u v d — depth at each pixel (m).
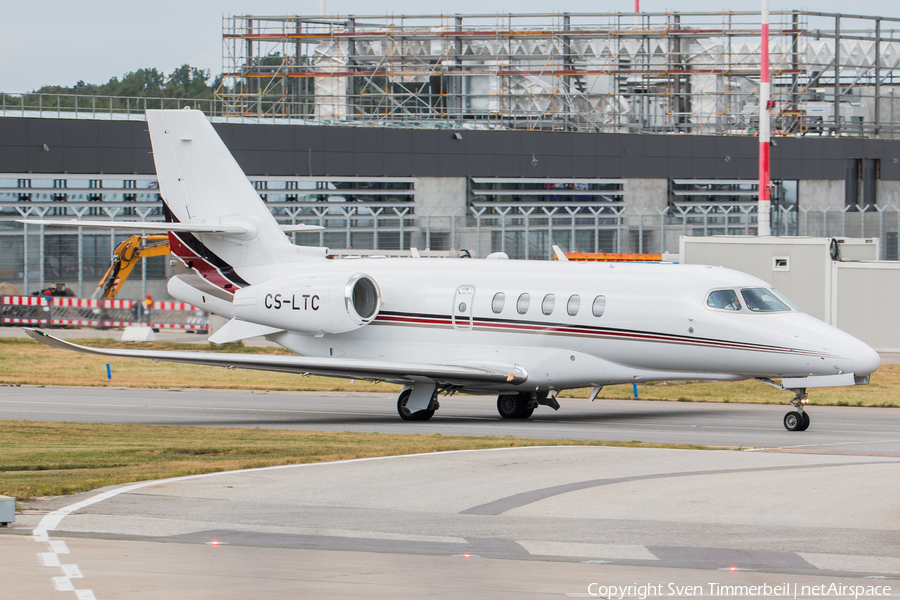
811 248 146.75
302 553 40.88
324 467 62.97
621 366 92.81
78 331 183.38
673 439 79.62
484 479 58.47
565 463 64.12
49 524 46.47
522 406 98.31
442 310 99.12
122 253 185.12
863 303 145.62
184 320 185.62
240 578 36.22
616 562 39.84
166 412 101.62
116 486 56.69
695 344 89.25
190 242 110.81
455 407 109.50
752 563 39.88
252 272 108.75
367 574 37.12
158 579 35.88
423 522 47.38
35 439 79.31
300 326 101.81
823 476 58.66
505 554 41.09
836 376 84.50
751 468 62.00
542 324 94.56
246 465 63.66
